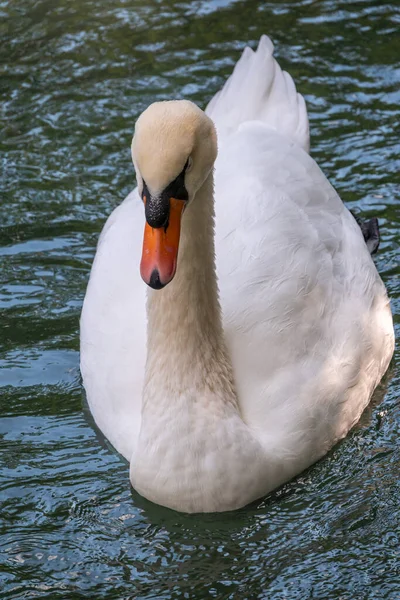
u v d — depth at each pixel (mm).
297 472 11266
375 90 17609
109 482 11344
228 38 18984
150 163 9117
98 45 18922
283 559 10398
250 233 11891
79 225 15148
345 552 10453
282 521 10836
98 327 12070
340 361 11633
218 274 11656
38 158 16391
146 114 9328
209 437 10586
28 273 14305
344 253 12633
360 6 19828
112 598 9969
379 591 9992
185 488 10656
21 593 10031
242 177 12469
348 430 11969
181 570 10297
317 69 18125
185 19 19562
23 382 12711
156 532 10750
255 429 10992
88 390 12016
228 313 11398
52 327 13477
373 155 16250
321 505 11023
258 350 11258
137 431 11281
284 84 14805
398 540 10578
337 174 15883
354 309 12109
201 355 10633
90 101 17562
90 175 16031
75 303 13836
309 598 9930
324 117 17031
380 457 11656
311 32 19078
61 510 11008
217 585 10102
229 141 13148
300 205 12609
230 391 10875
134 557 10461
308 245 12039
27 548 10547
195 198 9977
